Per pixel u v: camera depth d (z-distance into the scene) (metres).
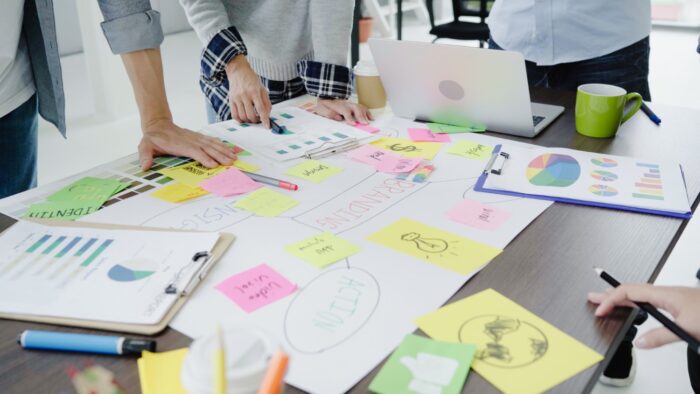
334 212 0.88
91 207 0.90
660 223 0.83
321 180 0.99
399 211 0.88
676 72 4.41
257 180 0.99
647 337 0.67
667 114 1.26
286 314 0.65
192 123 3.54
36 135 1.43
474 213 0.86
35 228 0.83
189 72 4.75
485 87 1.13
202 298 0.68
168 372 0.56
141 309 0.65
